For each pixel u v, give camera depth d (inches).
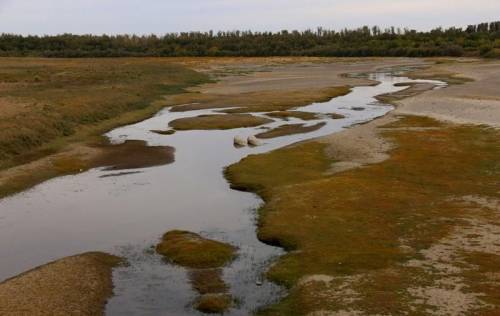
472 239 775.1
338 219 877.2
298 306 617.9
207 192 1096.8
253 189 1101.1
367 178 1091.9
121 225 919.7
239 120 1891.0
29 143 1446.9
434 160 1206.9
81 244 840.3
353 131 1582.2
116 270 743.1
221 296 653.3
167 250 799.7
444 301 603.5
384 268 697.0
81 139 1603.1
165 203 1032.8
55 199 1057.5
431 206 920.9
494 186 1016.2
